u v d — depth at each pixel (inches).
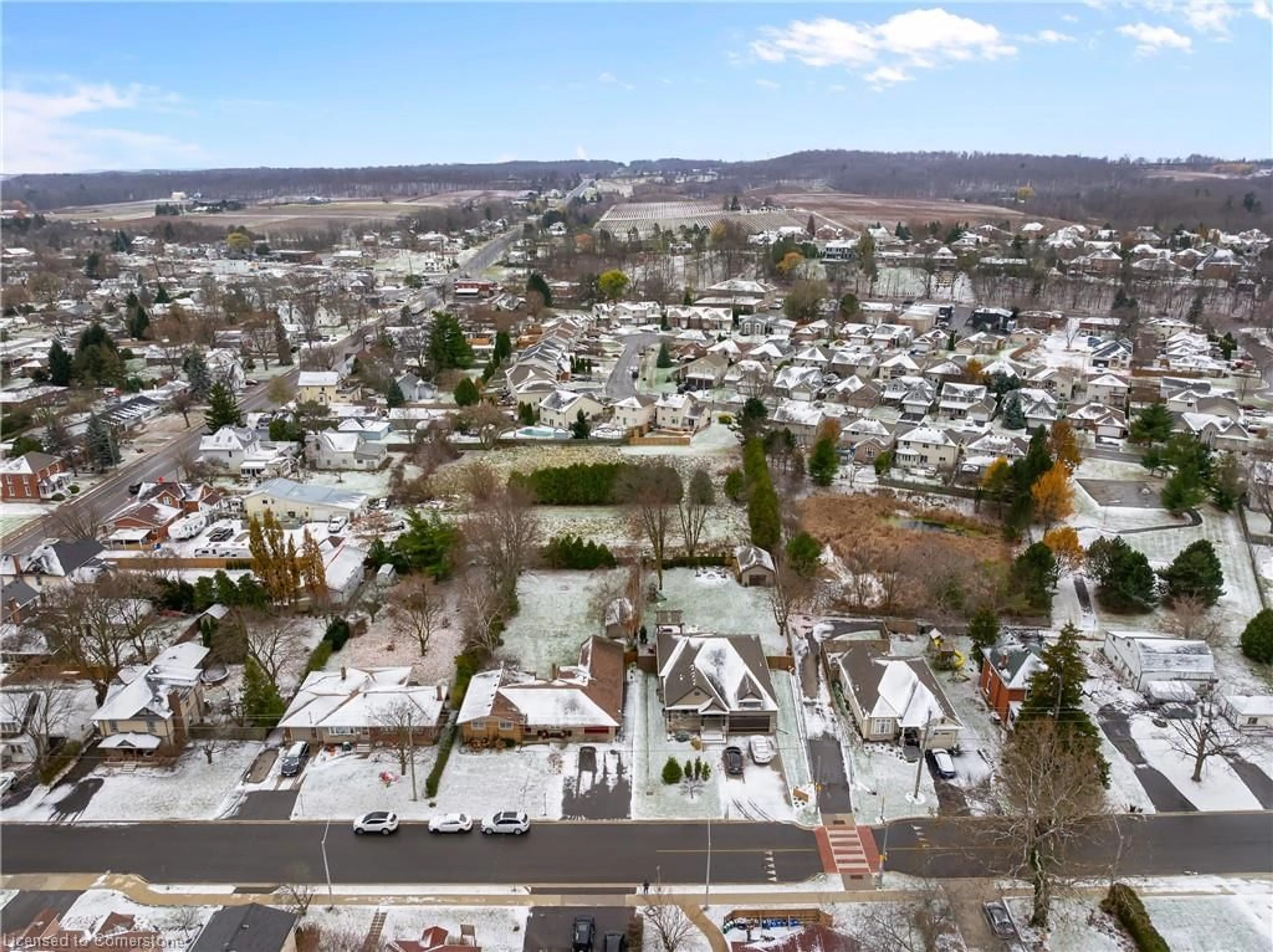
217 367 6929.1
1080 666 2598.4
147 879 2242.9
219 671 3085.6
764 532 3959.2
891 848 2337.6
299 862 2294.5
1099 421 5802.2
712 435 5792.3
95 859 2309.3
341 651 3267.7
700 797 2529.5
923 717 2721.5
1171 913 2137.1
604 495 4623.5
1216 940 2060.8
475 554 3725.4
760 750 2687.0
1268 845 2362.2
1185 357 7258.9
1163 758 2696.9
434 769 2608.3
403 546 3791.8
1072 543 3821.4
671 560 3954.2
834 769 2647.6
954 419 6053.2
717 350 7736.2
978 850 2325.3
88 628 2992.1
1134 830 2412.6
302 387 6422.2
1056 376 6579.7
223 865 2285.9
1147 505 4662.9
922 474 5064.0
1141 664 3034.0
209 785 2583.7
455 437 5649.6
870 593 3659.0
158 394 6515.8
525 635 3368.6
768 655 3211.1
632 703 2974.9
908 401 6156.5
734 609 3582.7
